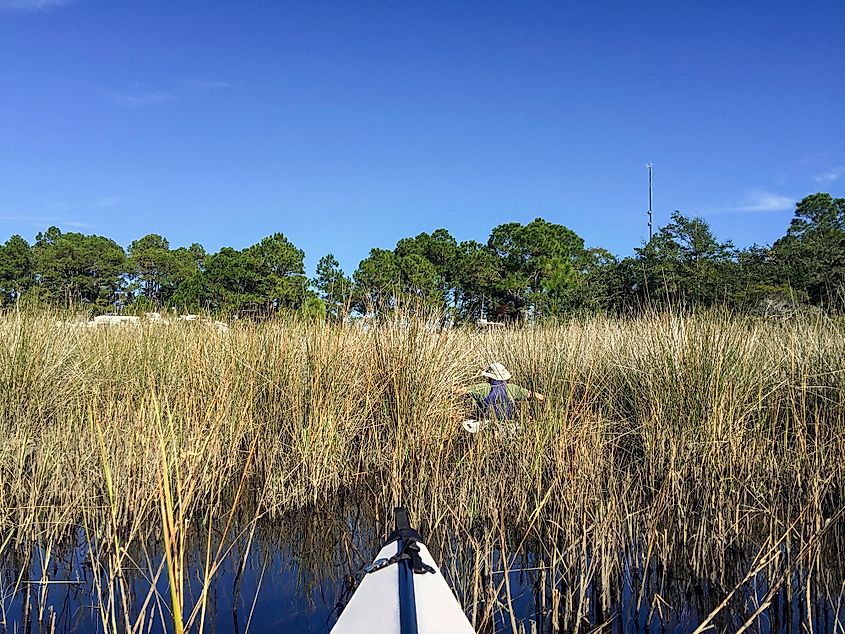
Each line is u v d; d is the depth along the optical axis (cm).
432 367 639
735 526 454
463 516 482
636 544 445
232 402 623
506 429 574
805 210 4659
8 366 646
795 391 593
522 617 382
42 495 504
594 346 777
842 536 457
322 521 532
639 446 597
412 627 272
